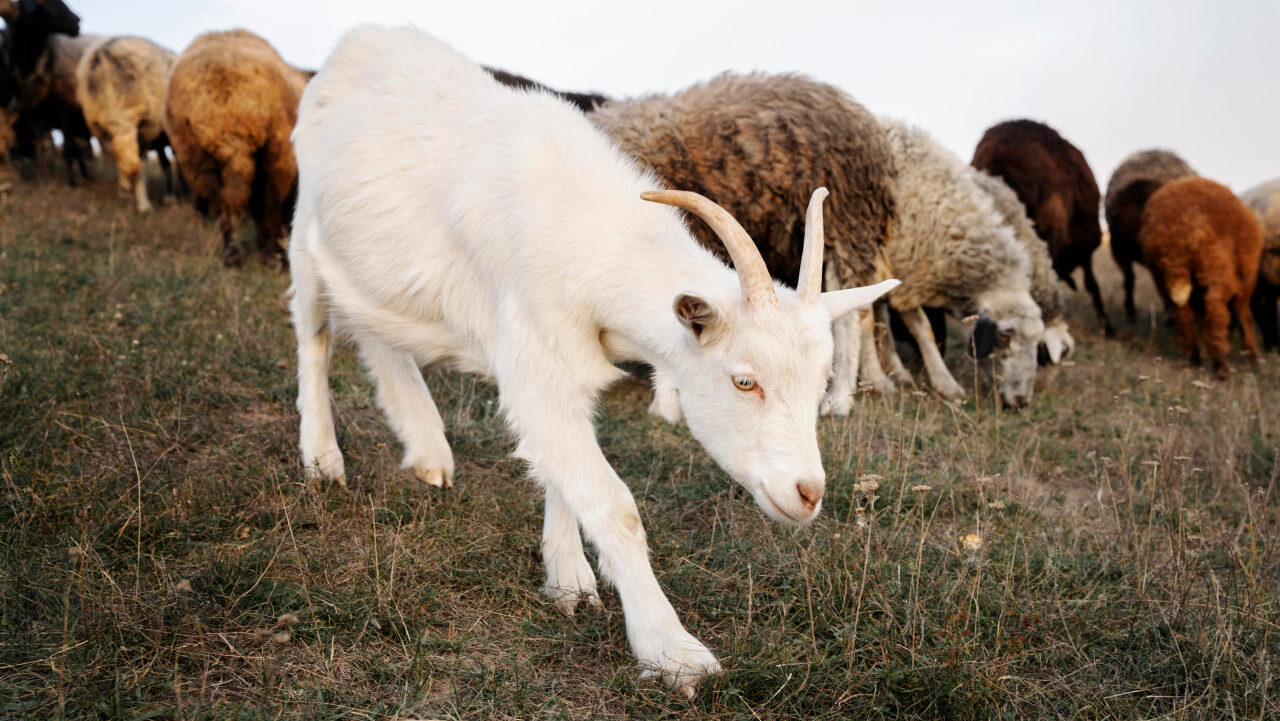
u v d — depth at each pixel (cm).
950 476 483
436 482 405
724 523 402
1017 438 589
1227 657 304
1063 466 550
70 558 291
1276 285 1027
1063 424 646
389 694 262
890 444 503
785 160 590
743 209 588
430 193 335
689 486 440
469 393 537
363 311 362
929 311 834
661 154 575
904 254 689
